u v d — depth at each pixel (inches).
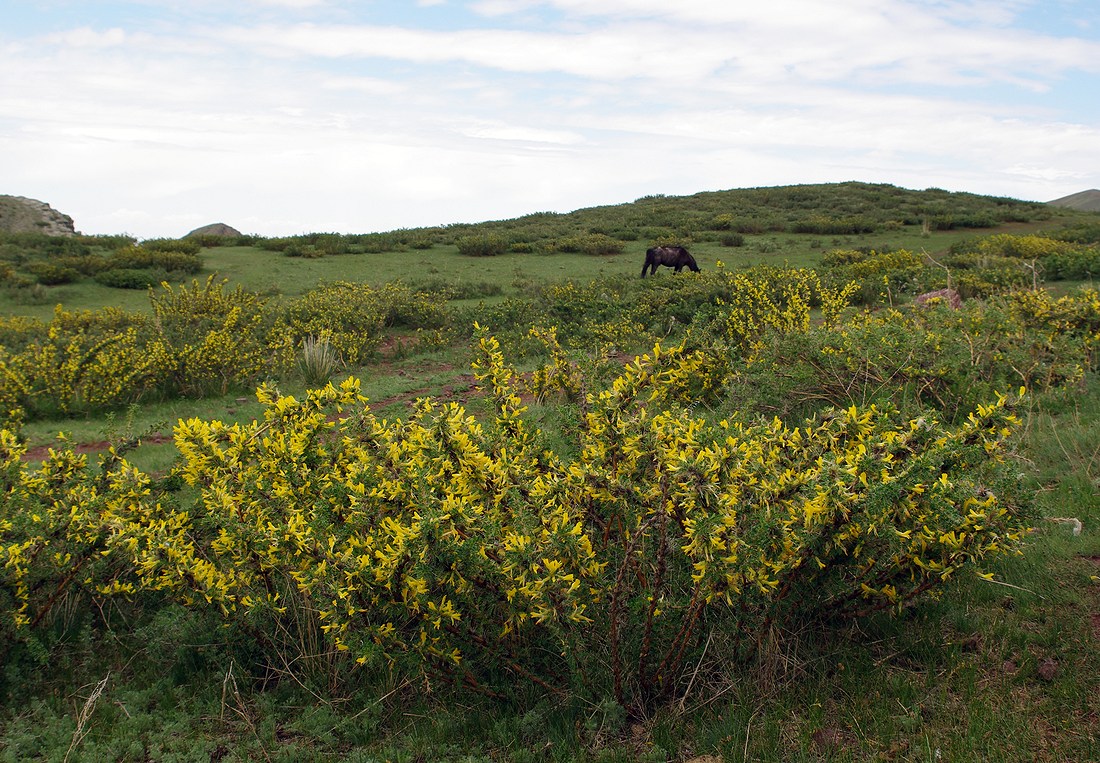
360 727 140.4
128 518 171.6
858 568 141.9
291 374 505.7
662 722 131.1
